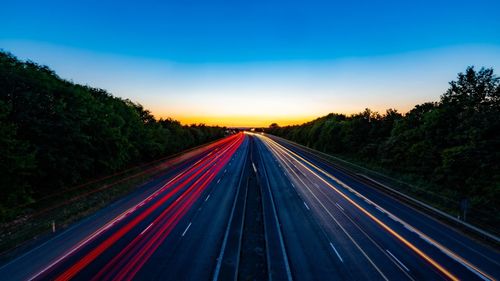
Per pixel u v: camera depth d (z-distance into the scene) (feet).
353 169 162.40
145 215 81.41
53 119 91.20
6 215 69.72
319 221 77.41
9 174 73.67
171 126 246.68
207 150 315.99
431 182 103.35
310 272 50.57
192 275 48.57
